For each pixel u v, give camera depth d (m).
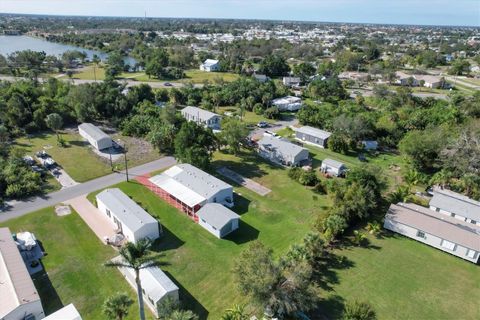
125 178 65.44
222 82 138.62
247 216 54.56
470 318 36.72
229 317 33.97
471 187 59.75
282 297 33.78
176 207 56.31
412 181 62.03
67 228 50.09
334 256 45.44
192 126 69.31
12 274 37.69
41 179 63.41
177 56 190.00
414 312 37.25
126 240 47.84
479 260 45.94
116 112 98.88
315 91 129.25
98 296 38.53
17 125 87.94
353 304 34.34
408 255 46.25
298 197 60.38
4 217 52.12
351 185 53.69
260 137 88.00
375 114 97.38
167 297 35.91
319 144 83.94
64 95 105.69
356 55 199.62
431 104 113.62
